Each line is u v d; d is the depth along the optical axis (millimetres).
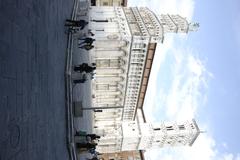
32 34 22297
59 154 28359
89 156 52750
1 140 15398
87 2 72688
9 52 17641
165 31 80812
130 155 103312
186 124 94000
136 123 93000
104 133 88688
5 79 16781
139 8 84688
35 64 22578
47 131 24469
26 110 19594
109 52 74938
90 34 62125
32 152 20047
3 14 17281
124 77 82125
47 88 25844
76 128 41000
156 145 93188
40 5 25312
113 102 88562
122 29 74188
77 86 44781
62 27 36250
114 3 101188
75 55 44656
